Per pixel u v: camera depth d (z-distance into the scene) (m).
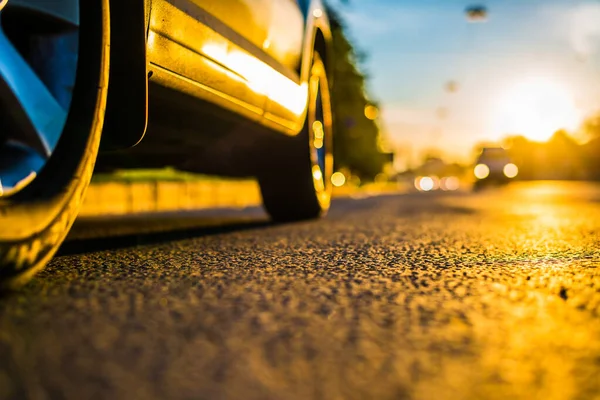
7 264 2.32
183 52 3.58
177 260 3.65
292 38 5.39
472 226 6.84
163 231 5.80
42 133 2.60
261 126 5.04
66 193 2.63
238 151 5.52
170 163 5.08
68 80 2.76
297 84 5.56
